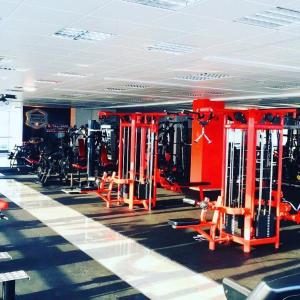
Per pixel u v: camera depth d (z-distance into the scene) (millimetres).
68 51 6340
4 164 18547
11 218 7844
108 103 18328
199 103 13117
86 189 9219
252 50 5883
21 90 12906
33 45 5945
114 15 4289
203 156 12023
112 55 6598
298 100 14352
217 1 3730
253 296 1274
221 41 5379
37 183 12805
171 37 5238
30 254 5668
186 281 4805
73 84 10898
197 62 6988
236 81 9336
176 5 3975
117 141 13844
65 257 5574
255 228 6164
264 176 8523
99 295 4328
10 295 3436
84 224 7535
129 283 4699
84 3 3896
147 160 9305
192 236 6844
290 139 13641
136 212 8711
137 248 6105
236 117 6391
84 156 12453
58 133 17031
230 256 5805
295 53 6004
